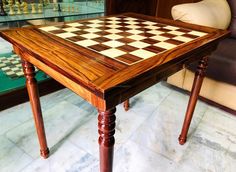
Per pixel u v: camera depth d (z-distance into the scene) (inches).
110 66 23.7
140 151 47.1
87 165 43.0
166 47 31.0
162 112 61.1
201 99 67.6
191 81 65.8
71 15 65.7
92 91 20.8
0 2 57.5
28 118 55.3
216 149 48.9
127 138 50.6
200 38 36.7
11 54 76.6
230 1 74.5
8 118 55.0
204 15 60.1
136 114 59.6
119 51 28.4
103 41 32.2
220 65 55.7
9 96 57.9
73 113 58.4
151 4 94.6
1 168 41.2
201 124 57.2
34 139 48.6
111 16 51.8
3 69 68.1
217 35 39.1
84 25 41.5
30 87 35.7
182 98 68.7
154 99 67.6
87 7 76.5
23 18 57.9
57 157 44.4
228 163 45.3
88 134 51.1
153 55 27.6
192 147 49.1
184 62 31.8
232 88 57.4
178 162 44.8
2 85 60.2
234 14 73.9
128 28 41.2
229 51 58.8
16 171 40.8
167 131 53.7
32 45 29.1
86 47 29.3
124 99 22.8
